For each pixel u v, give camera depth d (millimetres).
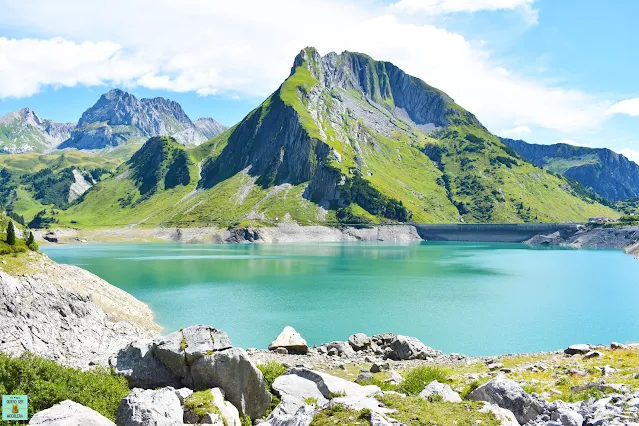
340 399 25453
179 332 31625
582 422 23469
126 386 28984
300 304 105375
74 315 63750
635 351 46750
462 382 39281
